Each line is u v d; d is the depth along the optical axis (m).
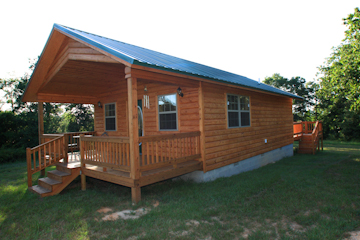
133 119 4.99
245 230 3.85
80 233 3.79
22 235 3.85
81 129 24.50
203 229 3.80
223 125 7.83
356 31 15.52
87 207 4.97
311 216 4.23
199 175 6.96
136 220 4.18
